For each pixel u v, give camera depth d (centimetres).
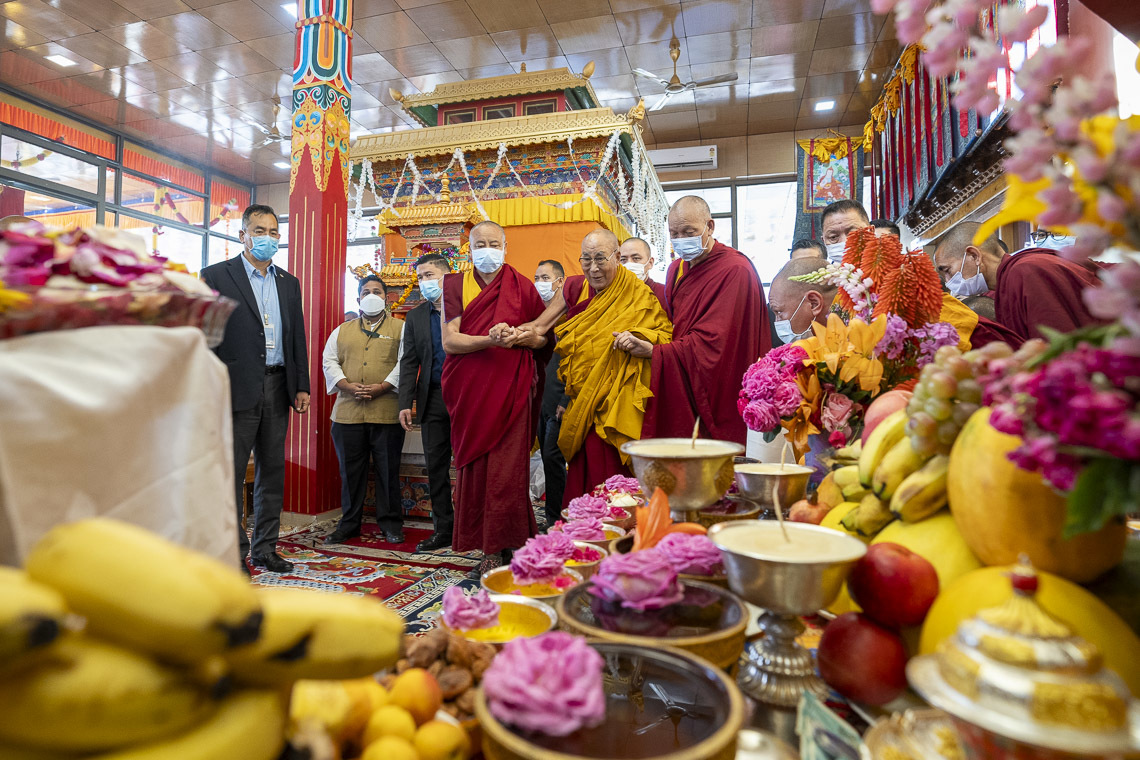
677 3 655
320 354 460
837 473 92
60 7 664
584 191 557
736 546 66
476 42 724
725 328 234
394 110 902
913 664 49
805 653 72
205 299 68
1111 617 53
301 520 448
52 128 896
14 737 34
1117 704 40
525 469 278
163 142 1017
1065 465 45
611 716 58
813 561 60
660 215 752
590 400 253
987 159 504
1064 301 164
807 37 719
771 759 52
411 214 545
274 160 1099
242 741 38
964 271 229
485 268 292
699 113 933
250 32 712
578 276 294
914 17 49
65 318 55
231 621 35
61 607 33
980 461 61
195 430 61
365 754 51
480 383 276
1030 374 47
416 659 65
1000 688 41
